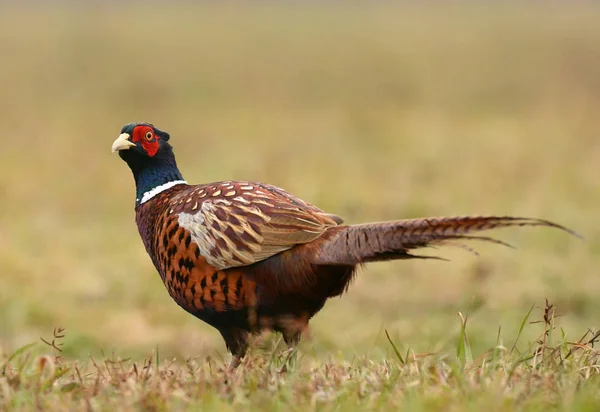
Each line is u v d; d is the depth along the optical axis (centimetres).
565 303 2138
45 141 4822
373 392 1000
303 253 1153
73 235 2856
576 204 3153
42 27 10981
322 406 958
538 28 10212
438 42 9544
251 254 1170
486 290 2191
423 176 3712
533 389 988
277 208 1177
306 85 7462
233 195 1203
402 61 8506
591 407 905
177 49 9356
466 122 5606
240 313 1212
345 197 3209
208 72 8038
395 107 6288
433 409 926
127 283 2345
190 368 1135
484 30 10269
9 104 6359
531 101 6462
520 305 2106
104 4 14862
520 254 2542
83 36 10150
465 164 4050
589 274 2348
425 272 2388
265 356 1186
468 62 8262
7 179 3716
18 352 1140
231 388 1014
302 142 4875
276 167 3844
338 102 6625
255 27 11288
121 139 1314
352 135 5106
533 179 3622
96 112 6153
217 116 6047
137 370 1098
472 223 1048
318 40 9981
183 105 6550
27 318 2073
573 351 1163
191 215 1212
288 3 15212
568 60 8094
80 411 961
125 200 3381
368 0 15412
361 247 1111
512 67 7919
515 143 4738
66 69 8038
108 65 8300
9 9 13612
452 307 2091
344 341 1898
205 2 15325
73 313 2125
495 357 1121
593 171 3853
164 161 1332
